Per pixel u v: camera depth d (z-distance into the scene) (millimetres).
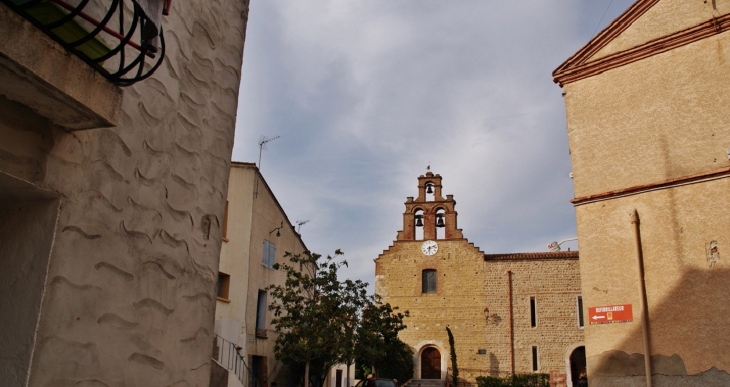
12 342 2900
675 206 9922
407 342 39688
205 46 5000
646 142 10578
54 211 3086
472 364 38094
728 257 9156
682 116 10273
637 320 9844
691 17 10602
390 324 28828
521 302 38594
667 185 10070
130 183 3758
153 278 3963
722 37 10172
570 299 37781
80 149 3281
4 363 2867
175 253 4262
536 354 37344
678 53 10617
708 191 9633
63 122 3043
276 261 23688
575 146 11516
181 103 4508
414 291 40812
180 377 4230
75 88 2754
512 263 39688
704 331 9094
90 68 2867
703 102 10102
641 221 10242
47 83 2604
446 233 41625
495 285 39469
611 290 10297
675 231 9805
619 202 10617
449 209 42250
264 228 22438
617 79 11305
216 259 4887
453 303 39844
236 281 19609
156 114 4133
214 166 4961
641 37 11148
